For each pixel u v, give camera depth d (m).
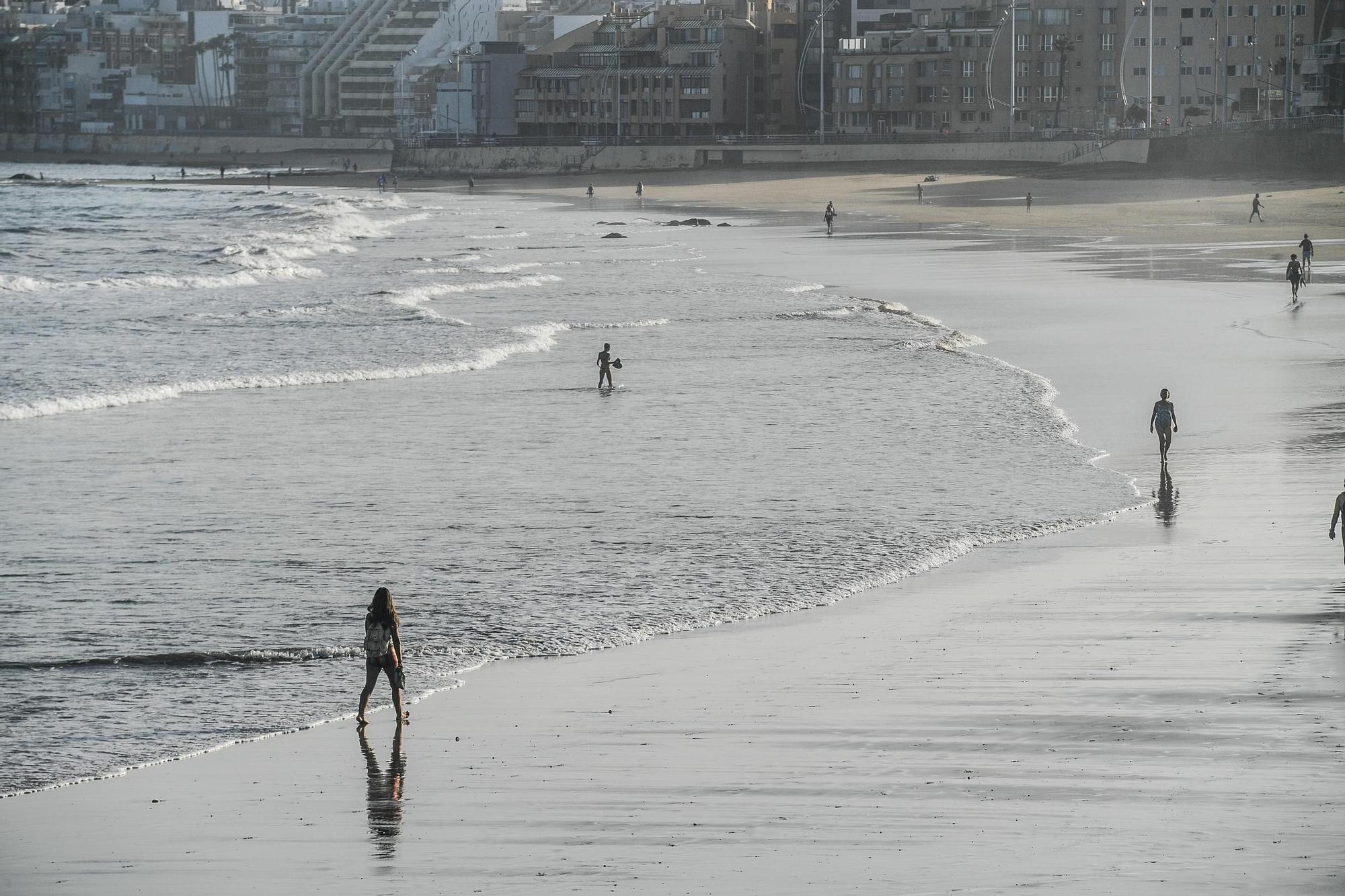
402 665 56.59
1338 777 40.50
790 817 39.22
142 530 79.81
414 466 96.62
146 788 43.94
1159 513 79.50
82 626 62.47
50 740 48.72
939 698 49.66
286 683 54.94
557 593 66.81
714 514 81.94
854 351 146.75
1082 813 38.44
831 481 89.88
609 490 88.69
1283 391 116.31
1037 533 75.94
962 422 108.44
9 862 38.09
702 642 58.88
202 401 123.50
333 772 44.88
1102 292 194.00
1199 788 39.97
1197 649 54.28
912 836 37.41
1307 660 52.34
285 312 185.38
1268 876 33.91
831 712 48.56
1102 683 50.50
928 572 69.19
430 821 40.22
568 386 129.38
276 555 74.69
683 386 128.00
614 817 39.88
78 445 104.75
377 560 73.38
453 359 144.38
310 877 36.50
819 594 65.69
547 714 50.16
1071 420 108.06
